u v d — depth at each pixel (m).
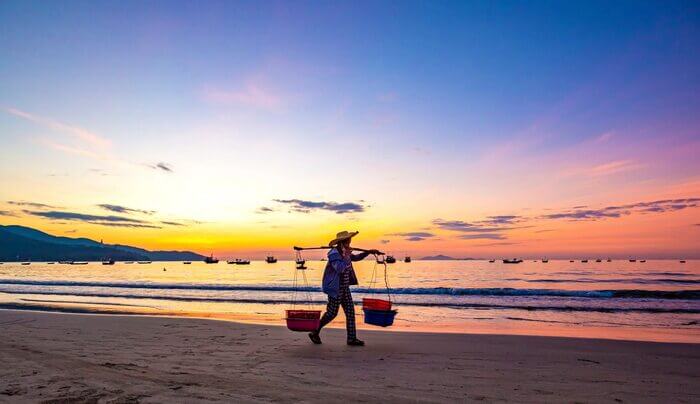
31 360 5.66
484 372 5.51
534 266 112.06
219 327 9.90
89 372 4.96
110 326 10.06
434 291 25.34
